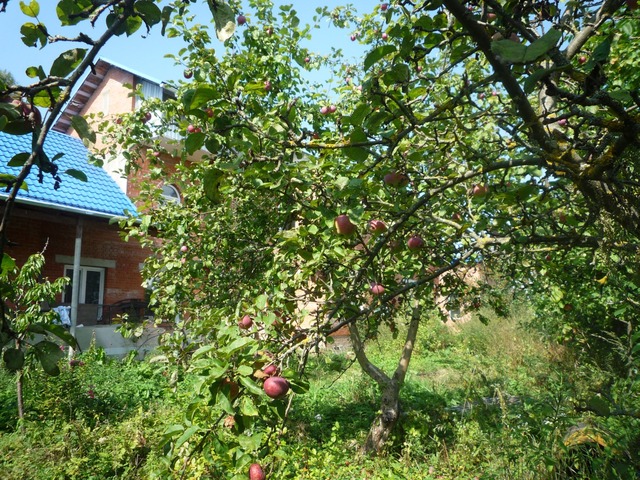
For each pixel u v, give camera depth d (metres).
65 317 10.31
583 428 3.50
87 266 11.94
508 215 3.06
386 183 2.63
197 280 5.22
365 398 7.90
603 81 1.44
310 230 2.47
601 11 1.75
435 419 6.42
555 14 1.94
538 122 1.71
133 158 5.53
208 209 4.95
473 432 4.96
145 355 10.14
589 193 1.82
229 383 1.47
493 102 3.81
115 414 6.53
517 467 3.69
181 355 4.98
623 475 2.92
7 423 6.07
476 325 12.84
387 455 5.71
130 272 12.73
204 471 3.32
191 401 1.55
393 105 2.00
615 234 2.19
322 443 6.00
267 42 5.31
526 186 2.35
